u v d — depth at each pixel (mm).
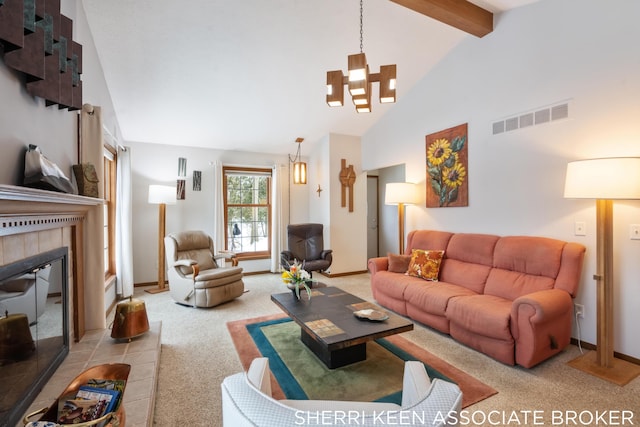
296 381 2092
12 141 1519
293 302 2744
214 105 4125
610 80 2391
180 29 2916
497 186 3221
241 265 5441
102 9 2652
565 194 2328
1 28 1303
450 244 3496
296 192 5973
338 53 3443
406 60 3795
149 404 1595
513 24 3047
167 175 4938
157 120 4285
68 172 2314
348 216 5496
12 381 1438
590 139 2510
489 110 3293
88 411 1166
